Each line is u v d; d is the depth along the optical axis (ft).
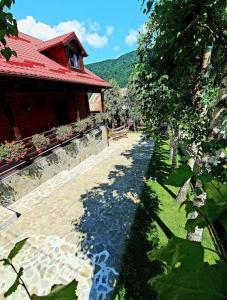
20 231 20.42
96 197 27.04
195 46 10.84
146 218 22.67
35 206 24.67
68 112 46.57
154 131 21.62
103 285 14.85
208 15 8.57
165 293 1.51
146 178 33.19
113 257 17.20
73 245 18.52
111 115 79.92
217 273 1.47
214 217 1.80
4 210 22.44
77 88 41.09
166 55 10.97
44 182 30.50
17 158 25.03
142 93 17.58
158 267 16.22
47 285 14.84
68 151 36.58
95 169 37.73
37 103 36.94
